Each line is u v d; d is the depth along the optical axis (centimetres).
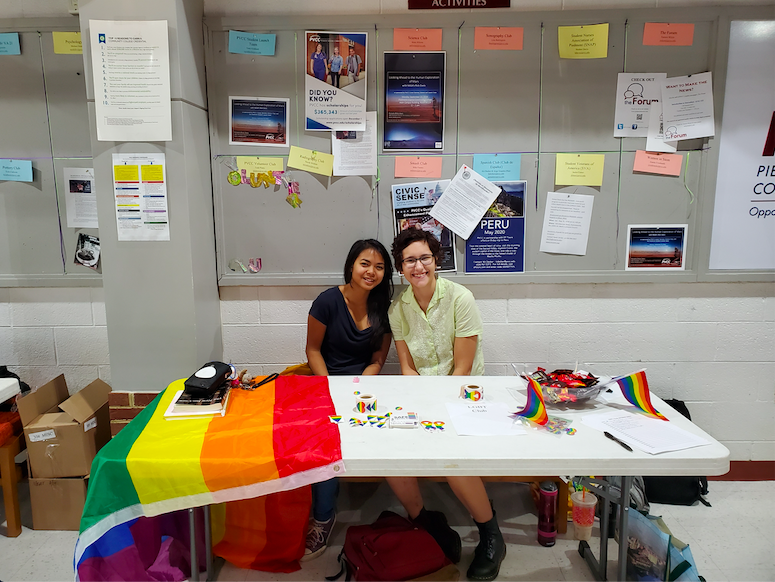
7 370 243
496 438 148
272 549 190
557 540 206
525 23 222
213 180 233
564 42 222
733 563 190
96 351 249
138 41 196
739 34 220
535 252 238
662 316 243
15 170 235
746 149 228
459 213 234
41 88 230
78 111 231
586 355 247
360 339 223
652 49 222
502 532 210
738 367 246
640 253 236
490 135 230
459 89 227
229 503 190
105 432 225
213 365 179
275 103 228
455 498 234
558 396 170
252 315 246
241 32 223
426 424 157
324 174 233
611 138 229
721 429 250
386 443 145
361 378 196
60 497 210
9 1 226
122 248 209
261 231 238
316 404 170
